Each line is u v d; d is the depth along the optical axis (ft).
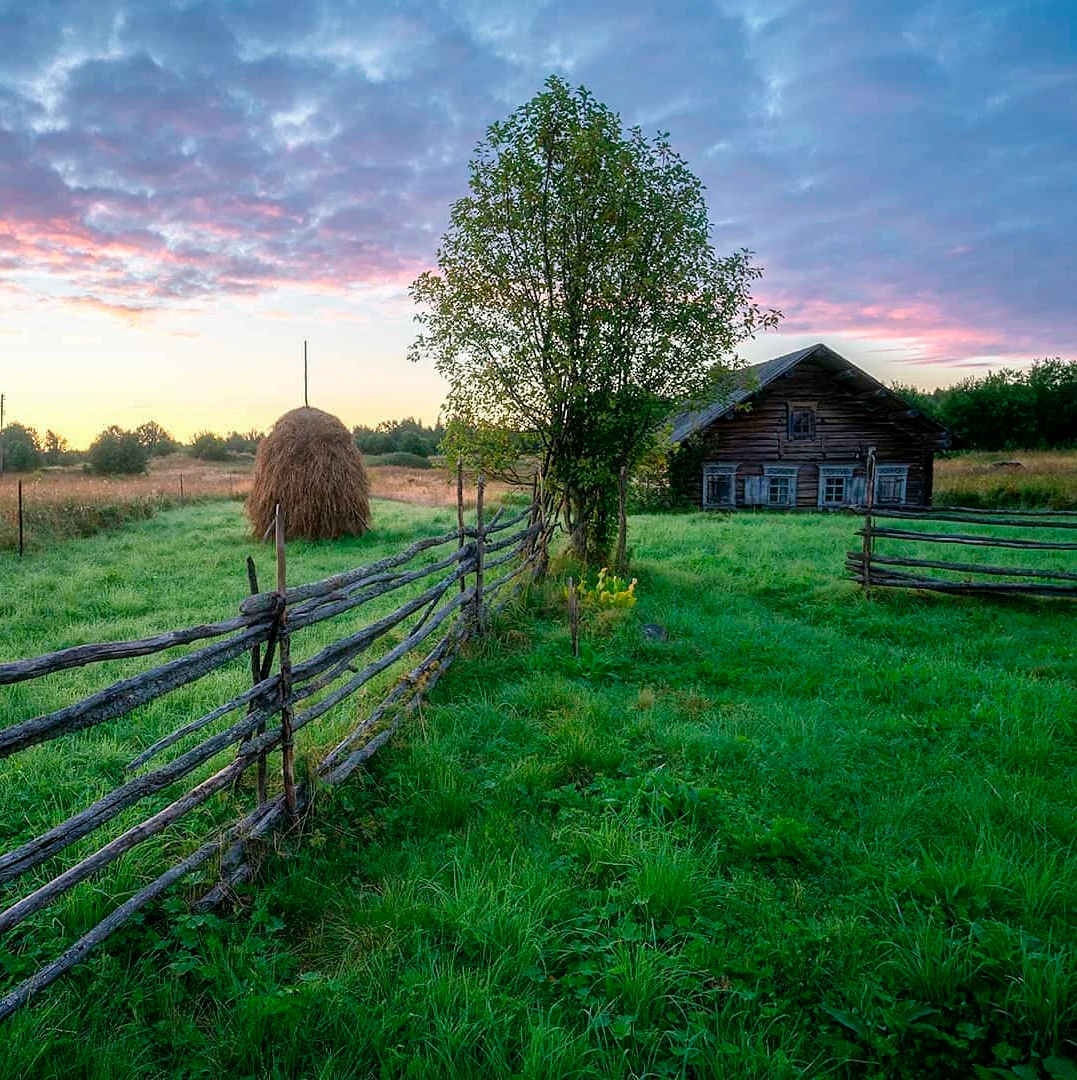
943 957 9.96
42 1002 9.08
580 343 33.73
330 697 15.34
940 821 13.89
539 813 14.16
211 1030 9.07
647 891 11.16
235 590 34.65
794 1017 9.25
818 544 48.08
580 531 37.52
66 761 15.75
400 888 11.64
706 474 78.69
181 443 264.52
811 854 12.46
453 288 34.30
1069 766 15.94
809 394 78.84
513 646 24.77
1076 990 9.12
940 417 167.94
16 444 162.81
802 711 19.29
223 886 11.17
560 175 32.68
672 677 22.08
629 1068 8.54
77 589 34.50
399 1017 8.95
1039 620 29.25
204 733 17.17
